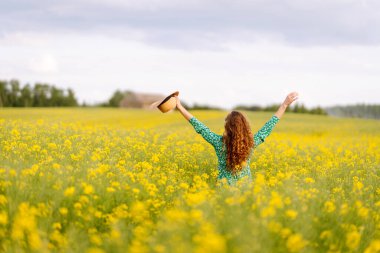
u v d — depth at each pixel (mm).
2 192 5395
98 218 5152
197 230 4047
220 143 6758
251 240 3746
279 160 11055
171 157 10156
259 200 4816
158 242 3842
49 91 125938
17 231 4133
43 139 10008
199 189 6191
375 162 10914
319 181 7180
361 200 5910
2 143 9055
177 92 6859
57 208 5047
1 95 115875
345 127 42031
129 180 6254
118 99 151875
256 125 40031
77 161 7613
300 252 4141
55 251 4246
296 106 119750
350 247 4586
